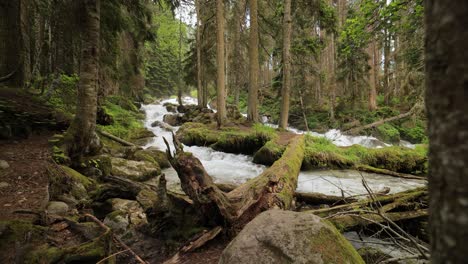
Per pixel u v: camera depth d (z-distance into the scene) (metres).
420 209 3.64
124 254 2.79
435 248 0.52
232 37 20.86
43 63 11.76
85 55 5.49
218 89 12.86
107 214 3.83
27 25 9.87
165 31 32.75
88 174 5.16
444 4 0.46
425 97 0.56
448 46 0.46
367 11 4.04
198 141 11.32
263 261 1.63
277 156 8.48
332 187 6.20
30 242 2.31
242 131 11.57
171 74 34.94
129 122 12.60
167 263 2.54
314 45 14.18
